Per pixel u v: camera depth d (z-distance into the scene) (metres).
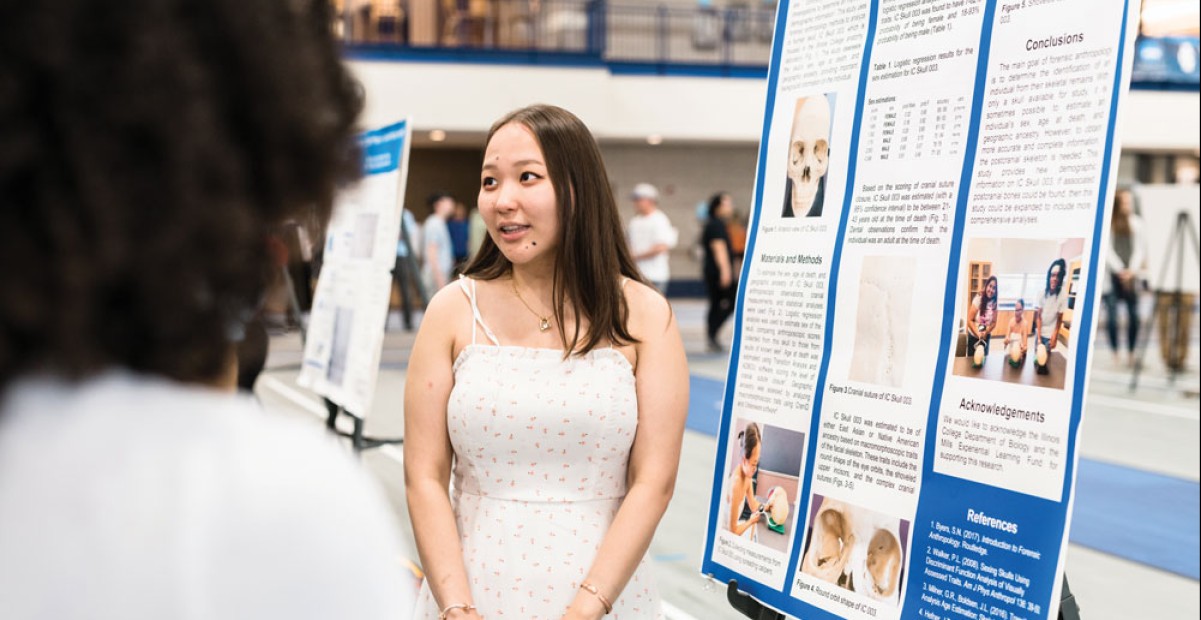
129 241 0.55
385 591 0.59
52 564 0.53
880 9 2.25
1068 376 1.80
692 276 19.83
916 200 2.11
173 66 0.56
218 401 0.60
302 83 0.62
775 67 2.52
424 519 2.12
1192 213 8.95
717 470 2.54
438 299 2.26
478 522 2.14
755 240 2.52
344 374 4.59
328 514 0.58
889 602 2.06
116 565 0.53
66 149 0.54
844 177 2.28
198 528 0.55
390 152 4.40
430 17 15.69
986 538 1.90
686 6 18.58
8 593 0.53
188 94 0.56
